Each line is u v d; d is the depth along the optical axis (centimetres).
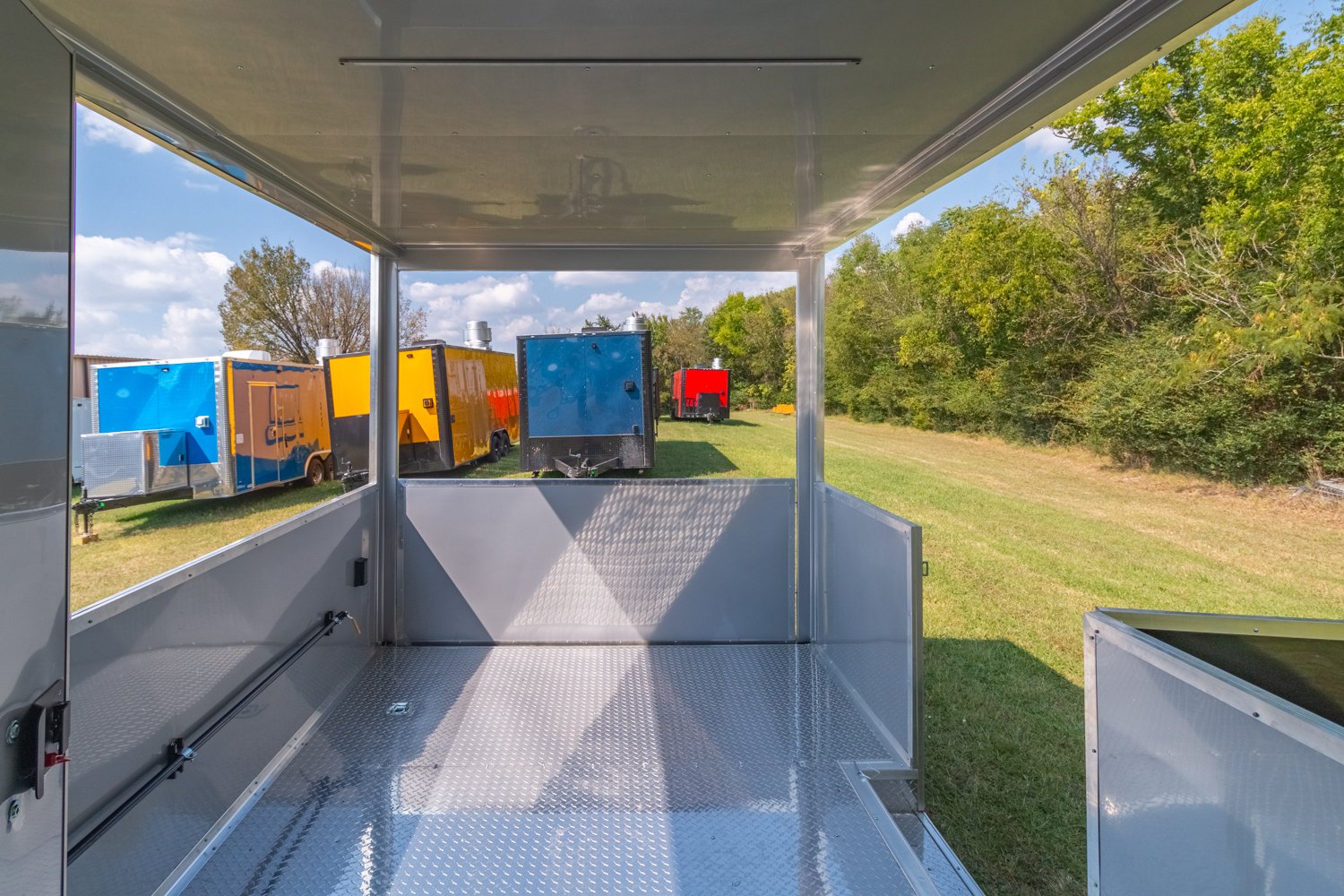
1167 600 580
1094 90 164
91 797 149
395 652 351
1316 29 875
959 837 262
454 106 176
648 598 366
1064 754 328
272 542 240
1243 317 842
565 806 218
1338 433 750
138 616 165
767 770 240
